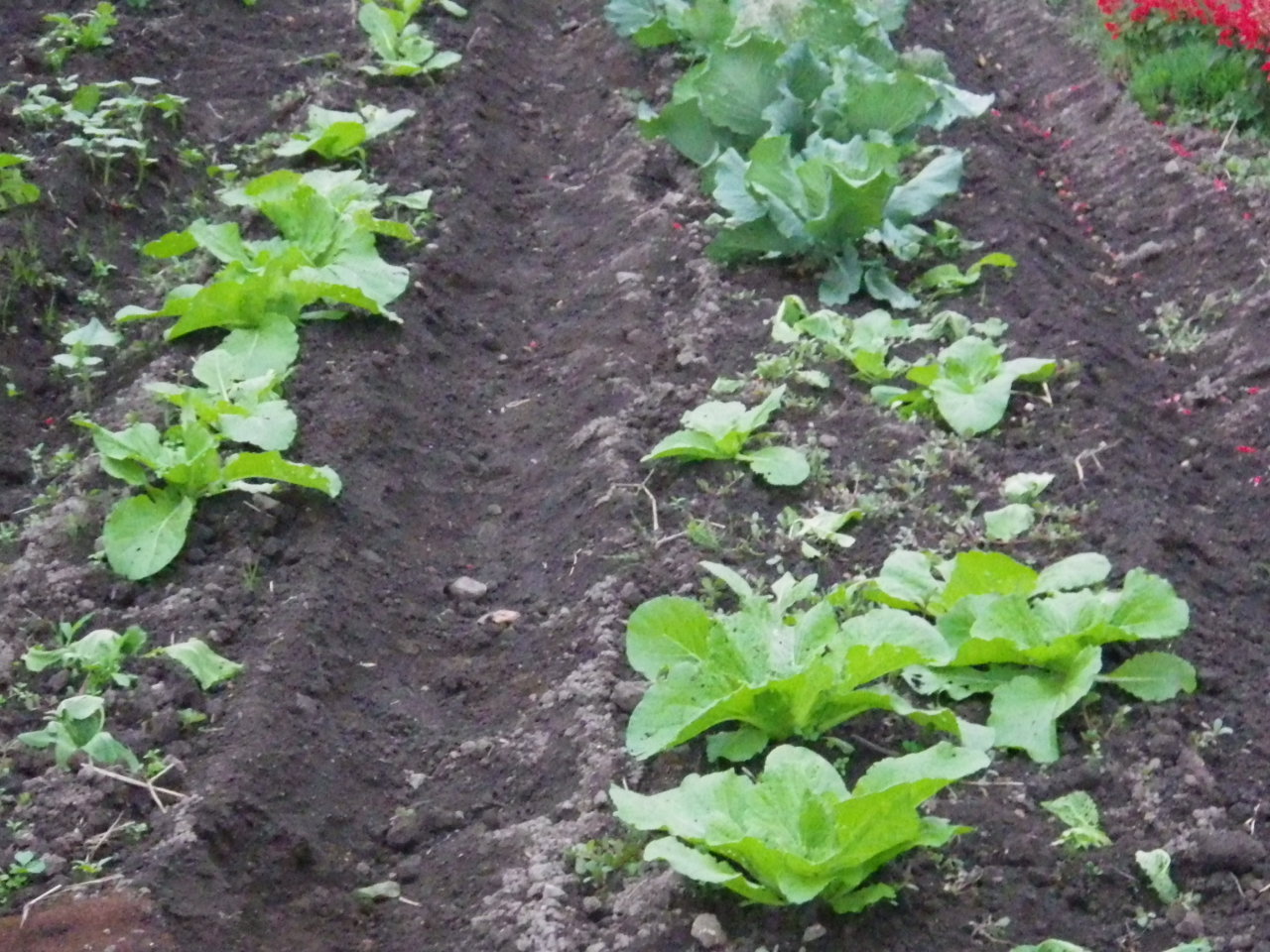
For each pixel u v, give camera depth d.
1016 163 7.49
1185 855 5.78
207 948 5.71
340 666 6.15
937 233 7.05
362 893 5.84
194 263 6.99
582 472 6.48
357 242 6.88
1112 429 6.53
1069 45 7.96
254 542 6.30
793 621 6.03
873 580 6.10
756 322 6.78
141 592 6.22
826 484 6.38
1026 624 5.96
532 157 7.58
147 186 7.23
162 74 7.64
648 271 6.96
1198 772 5.88
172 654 6.04
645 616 5.97
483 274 7.11
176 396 6.42
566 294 7.05
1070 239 7.22
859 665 5.84
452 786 6.00
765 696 5.86
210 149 7.41
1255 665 6.09
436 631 6.27
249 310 6.69
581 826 5.84
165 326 6.80
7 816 5.84
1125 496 6.37
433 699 6.15
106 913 5.70
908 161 7.27
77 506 6.34
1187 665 5.99
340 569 6.29
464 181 7.32
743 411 6.44
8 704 6.01
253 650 6.11
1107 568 6.07
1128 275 7.14
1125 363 6.79
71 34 7.54
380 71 7.62
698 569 6.21
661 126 7.21
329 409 6.57
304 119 7.45
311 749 5.99
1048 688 5.94
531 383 6.81
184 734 5.97
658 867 5.77
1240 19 7.51
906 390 6.62
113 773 5.88
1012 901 5.72
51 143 7.23
